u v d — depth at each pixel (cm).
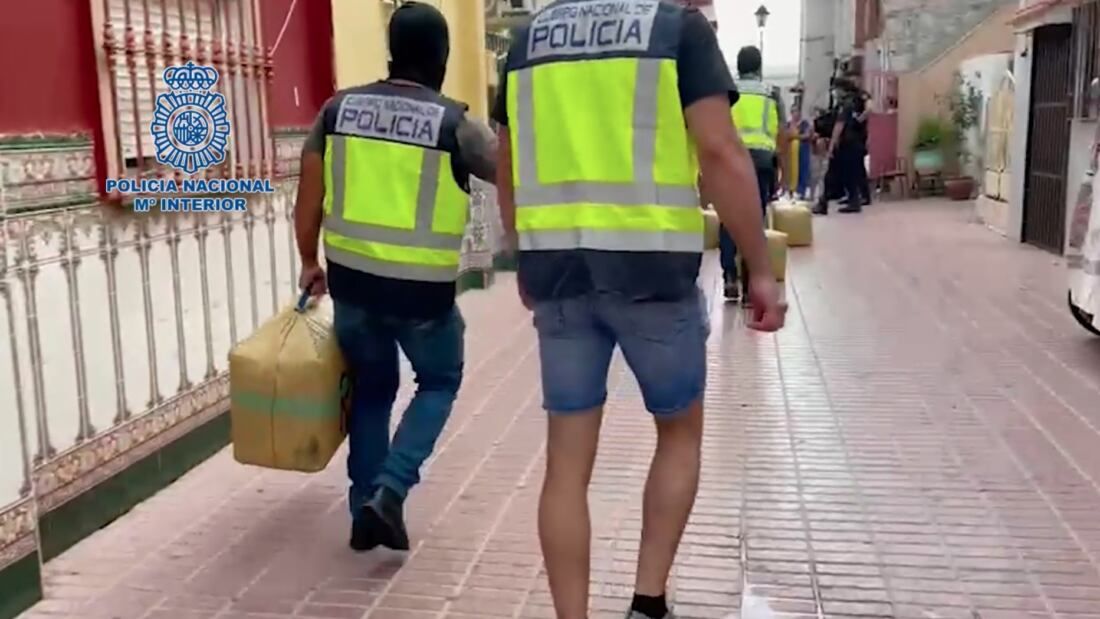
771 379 635
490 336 767
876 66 2455
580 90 292
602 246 290
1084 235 689
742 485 460
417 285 378
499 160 325
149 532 420
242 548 404
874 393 601
